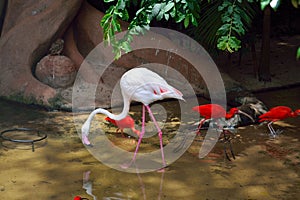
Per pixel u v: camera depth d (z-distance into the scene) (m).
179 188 3.87
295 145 4.70
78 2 6.11
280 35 8.83
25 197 3.69
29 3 6.31
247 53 7.61
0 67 6.14
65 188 3.84
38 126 5.15
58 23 6.05
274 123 5.28
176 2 3.94
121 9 4.35
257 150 4.59
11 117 5.39
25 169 4.16
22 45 6.09
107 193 3.77
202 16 5.55
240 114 5.26
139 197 3.71
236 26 4.27
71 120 5.34
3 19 6.69
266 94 6.24
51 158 4.39
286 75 6.80
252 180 4.00
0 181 3.93
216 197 3.72
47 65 5.92
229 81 6.21
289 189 3.85
